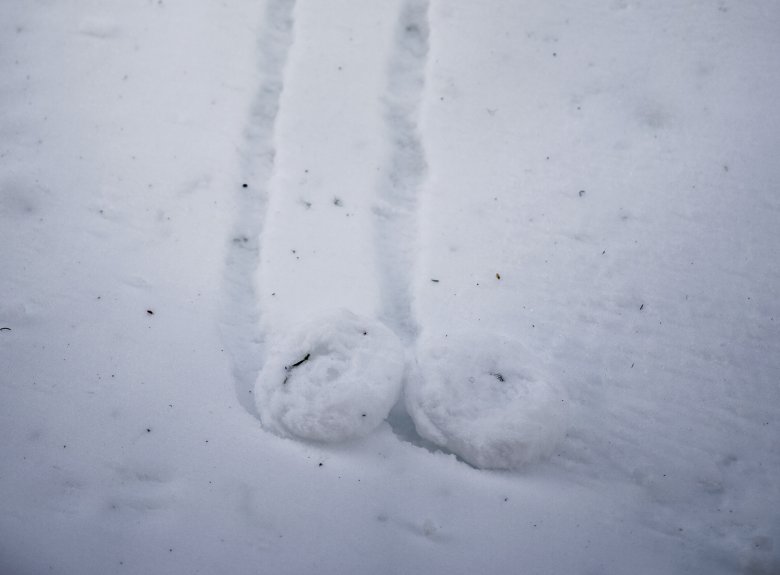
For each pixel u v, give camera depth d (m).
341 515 0.83
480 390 0.88
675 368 0.99
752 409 0.94
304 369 0.89
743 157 1.19
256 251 1.13
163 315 1.02
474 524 0.83
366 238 1.13
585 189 1.18
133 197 1.17
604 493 0.87
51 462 0.86
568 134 1.25
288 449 0.88
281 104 1.30
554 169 1.21
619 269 1.09
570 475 0.89
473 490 0.85
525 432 0.84
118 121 1.27
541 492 0.86
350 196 1.19
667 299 1.05
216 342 1.00
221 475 0.86
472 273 1.09
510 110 1.29
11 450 0.87
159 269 1.08
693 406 0.95
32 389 0.93
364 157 1.24
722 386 0.97
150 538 0.80
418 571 0.79
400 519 0.83
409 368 0.92
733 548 0.82
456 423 0.86
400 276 1.11
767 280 1.06
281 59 1.39
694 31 1.36
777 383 0.97
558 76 1.33
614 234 1.13
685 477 0.89
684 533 0.84
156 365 0.96
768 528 0.84
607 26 1.39
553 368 0.98
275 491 0.84
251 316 1.05
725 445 0.91
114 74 1.34
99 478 0.85
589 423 0.93
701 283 1.07
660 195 1.17
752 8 1.38
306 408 0.86
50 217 1.14
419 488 0.85
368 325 0.93
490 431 0.85
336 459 0.87
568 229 1.14
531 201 1.17
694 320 1.03
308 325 0.92
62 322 1.01
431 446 0.90
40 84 1.32
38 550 0.79
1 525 0.81
